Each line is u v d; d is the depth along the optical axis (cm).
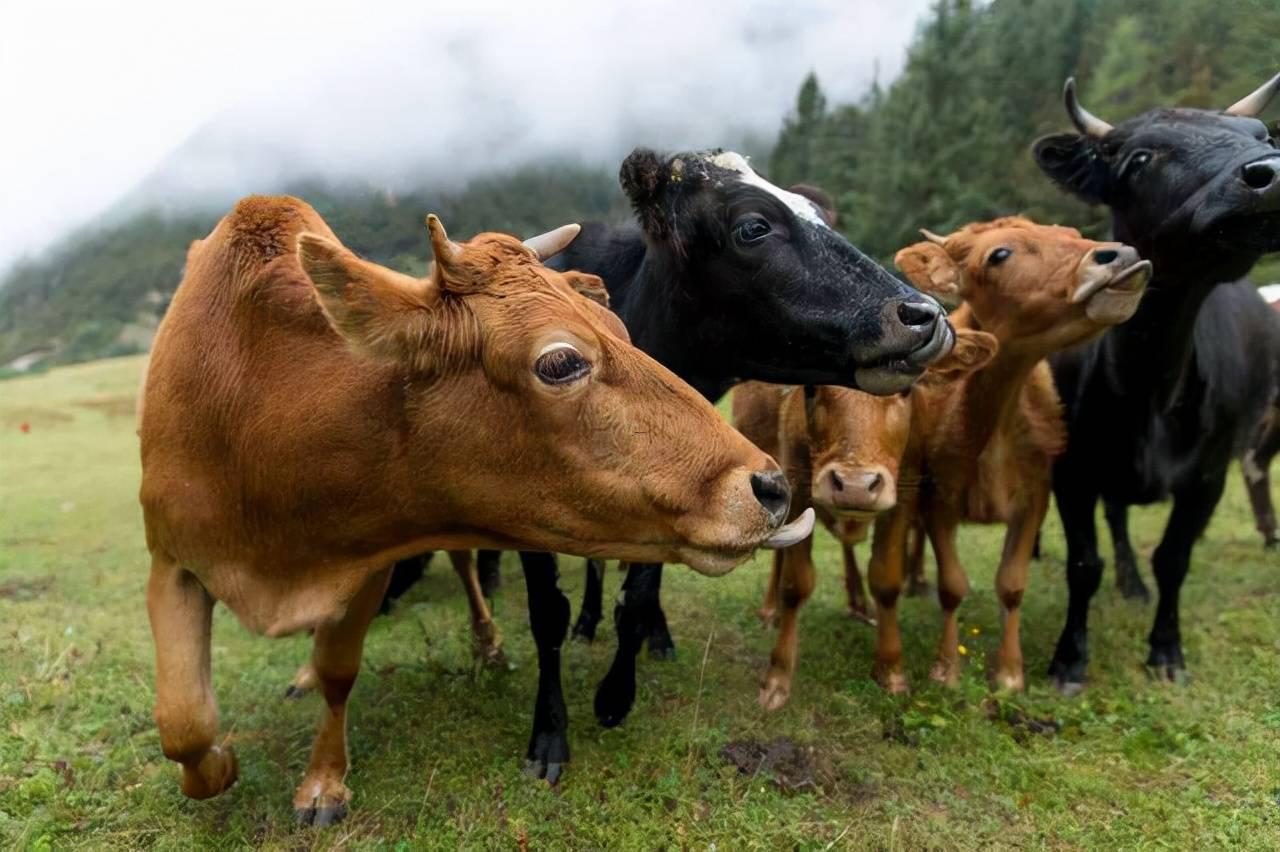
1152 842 370
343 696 377
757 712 465
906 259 502
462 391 278
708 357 425
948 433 496
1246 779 409
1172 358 489
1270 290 883
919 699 476
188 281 335
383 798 384
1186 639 564
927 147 2673
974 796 400
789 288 386
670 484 272
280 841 359
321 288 265
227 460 308
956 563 516
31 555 763
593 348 272
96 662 512
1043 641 573
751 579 670
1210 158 450
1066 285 434
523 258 290
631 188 420
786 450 481
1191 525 521
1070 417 522
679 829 369
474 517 293
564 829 369
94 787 389
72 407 1900
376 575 356
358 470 291
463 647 529
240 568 320
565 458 276
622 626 446
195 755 334
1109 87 1959
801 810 384
